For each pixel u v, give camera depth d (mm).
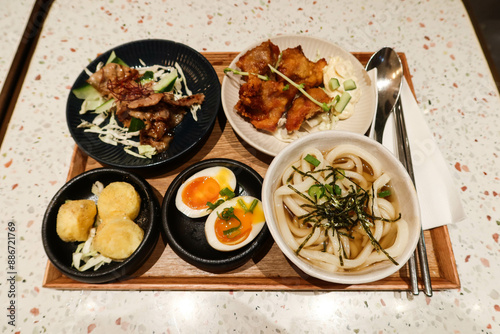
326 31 426
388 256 228
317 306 294
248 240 282
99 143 344
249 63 343
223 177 308
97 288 284
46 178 350
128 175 295
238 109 337
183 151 311
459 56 405
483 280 299
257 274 289
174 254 296
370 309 292
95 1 450
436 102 379
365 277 217
